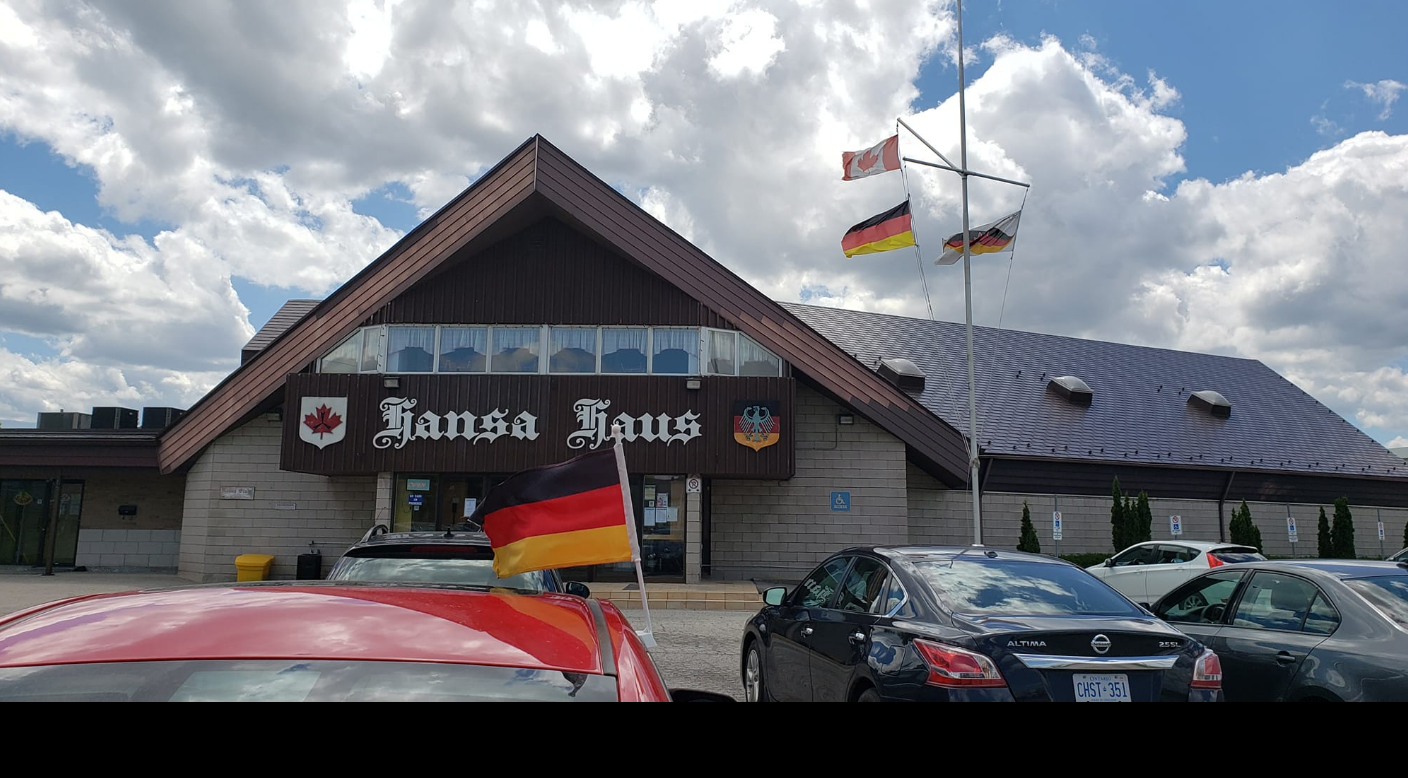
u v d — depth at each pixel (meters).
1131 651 4.69
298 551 19.42
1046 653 4.60
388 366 19.03
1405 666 4.98
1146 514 23.14
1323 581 5.80
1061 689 4.54
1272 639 5.85
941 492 22.62
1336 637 5.48
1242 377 33.84
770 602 7.52
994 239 19.50
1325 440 30.70
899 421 20.30
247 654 1.98
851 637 5.58
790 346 19.66
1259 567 6.41
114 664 1.91
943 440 20.62
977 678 4.50
